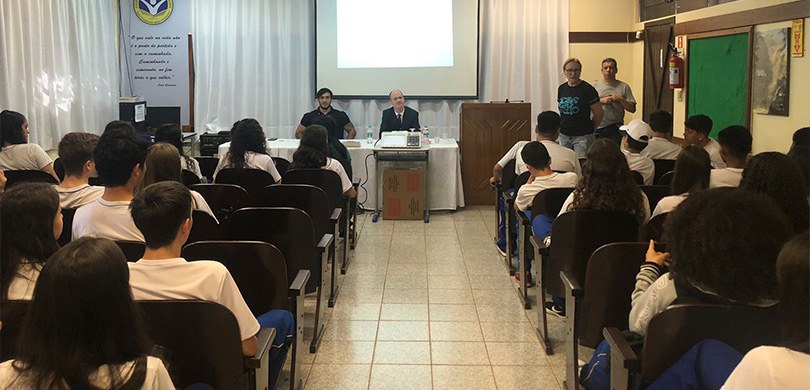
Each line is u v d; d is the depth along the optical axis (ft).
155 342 6.55
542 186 13.76
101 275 4.48
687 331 6.03
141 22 27.71
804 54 16.63
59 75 22.82
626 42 28.76
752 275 5.64
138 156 9.17
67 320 4.40
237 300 7.02
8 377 4.42
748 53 19.21
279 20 28.25
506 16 28.32
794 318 4.02
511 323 13.42
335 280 14.92
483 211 23.97
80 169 11.08
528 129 23.97
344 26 27.94
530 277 15.39
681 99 23.94
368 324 13.39
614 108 24.31
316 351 12.06
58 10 22.59
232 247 9.14
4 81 19.81
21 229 6.40
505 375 11.15
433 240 20.04
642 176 15.56
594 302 8.98
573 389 9.65
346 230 16.62
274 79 28.53
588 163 11.00
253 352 7.15
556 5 28.32
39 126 21.65
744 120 19.52
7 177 14.26
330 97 24.82
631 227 10.73
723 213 5.74
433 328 13.19
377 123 28.63
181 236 7.04
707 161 10.75
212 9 27.91
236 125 16.35
